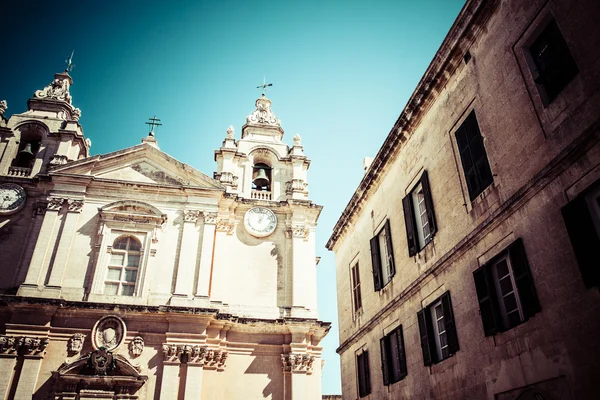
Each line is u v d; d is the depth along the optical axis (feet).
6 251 80.23
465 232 42.60
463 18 43.62
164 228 85.46
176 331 75.00
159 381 71.77
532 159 34.81
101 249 80.43
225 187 92.94
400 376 52.54
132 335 74.13
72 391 67.87
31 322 71.10
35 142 96.02
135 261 82.07
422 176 51.47
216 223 89.15
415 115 53.72
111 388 69.15
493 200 38.88
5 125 93.81
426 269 48.96
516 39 37.42
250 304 86.17
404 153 57.26
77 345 71.26
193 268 82.43
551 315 30.99
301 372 79.82
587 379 27.73
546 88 34.14
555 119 32.86
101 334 72.74
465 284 41.34
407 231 54.08
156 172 90.99
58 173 85.05
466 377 39.88
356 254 72.74
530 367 32.48
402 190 57.11
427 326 47.29
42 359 69.72
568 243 30.30
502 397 35.29
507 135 37.83
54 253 78.95
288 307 86.99
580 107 30.76
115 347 72.13
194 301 79.05
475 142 42.34
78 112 101.71
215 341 78.48
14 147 91.71
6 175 86.84
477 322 39.11
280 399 78.43
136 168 90.74
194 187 88.63
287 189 100.01
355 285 72.64
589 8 30.25
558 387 29.91
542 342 31.55
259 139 106.93
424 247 50.01
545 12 34.37
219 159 100.53
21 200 84.64
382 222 62.85
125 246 82.89
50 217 81.46
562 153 30.78
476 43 42.91
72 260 79.10
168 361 72.74
